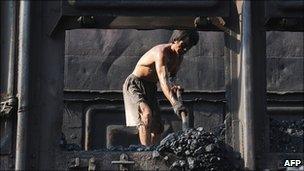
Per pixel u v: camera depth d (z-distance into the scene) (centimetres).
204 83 2333
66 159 1063
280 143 1163
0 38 1095
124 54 2362
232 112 1099
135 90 1495
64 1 1090
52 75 1090
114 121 2305
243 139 1073
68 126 2286
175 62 1403
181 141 1059
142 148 1113
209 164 1049
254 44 1112
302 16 1110
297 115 2369
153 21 1264
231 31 1134
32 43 1088
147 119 1461
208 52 2355
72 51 2350
